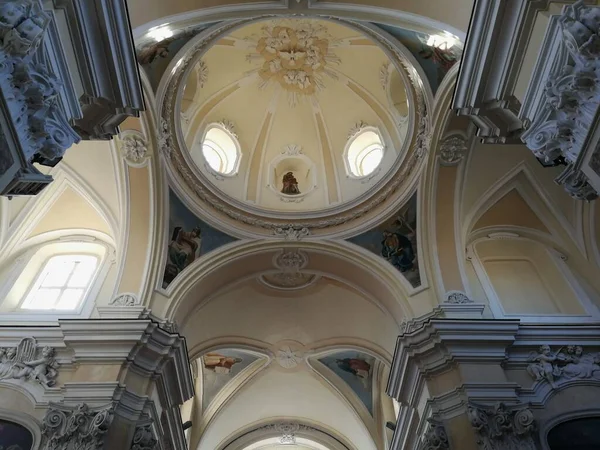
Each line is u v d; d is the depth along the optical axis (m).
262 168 15.03
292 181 15.07
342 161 14.82
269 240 12.77
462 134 11.06
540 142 5.45
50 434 8.04
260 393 16.48
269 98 15.42
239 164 14.61
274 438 17.44
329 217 12.98
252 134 15.41
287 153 15.35
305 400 16.80
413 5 7.73
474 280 11.41
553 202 11.94
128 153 11.22
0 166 4.43
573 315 10.59
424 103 11.20
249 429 17.41
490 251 12.27
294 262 12.96
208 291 12.58
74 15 5.04
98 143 11.45
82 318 9.88
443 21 7.41
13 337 9.55
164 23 7.48
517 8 5.41
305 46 14.66
